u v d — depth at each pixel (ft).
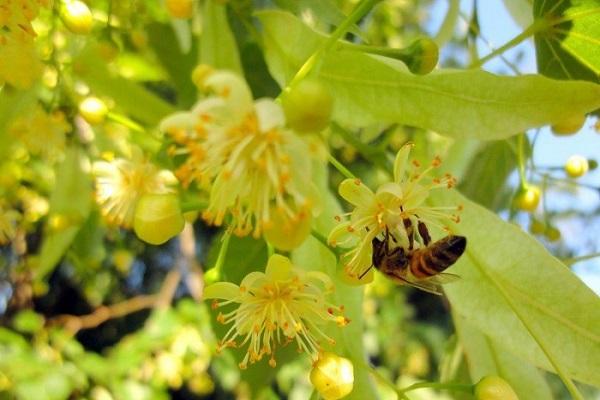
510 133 0.47
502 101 0.47
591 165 0.66
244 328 0.48
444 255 0.46
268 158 0.40
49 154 0.67
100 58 0.65
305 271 0.50
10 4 0.53
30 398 1.08
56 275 1.71
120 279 1.66
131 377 1.25
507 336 0.52
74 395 1.17
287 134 0.40
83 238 0.81
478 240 0.53
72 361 1.23
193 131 0.41
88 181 0.72
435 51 0.49
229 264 0.57
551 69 0.54
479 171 0.71
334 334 0.53
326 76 0.51
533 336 0.50
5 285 1.20
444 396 1.03
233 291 0.47
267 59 0.55
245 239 0.57
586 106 0.45
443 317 2.03
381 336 1.61
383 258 0.47
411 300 2.05
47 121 0.65
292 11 0.55
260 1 0.68
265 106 0.38
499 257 0.53
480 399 0.49
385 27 1.23
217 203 0.41
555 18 0.52
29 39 0.53
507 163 0.71
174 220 0.45
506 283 0.52
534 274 0.52
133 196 0.56
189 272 1.34
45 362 1.13
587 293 0.51
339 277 0.47
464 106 0.48
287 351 0.58
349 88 0.51
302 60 0.54
